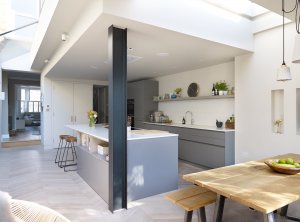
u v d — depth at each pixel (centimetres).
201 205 191
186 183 373
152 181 319
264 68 385
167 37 313
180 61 476
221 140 429
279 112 383
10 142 738
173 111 651
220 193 161
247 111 411
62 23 328
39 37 451
